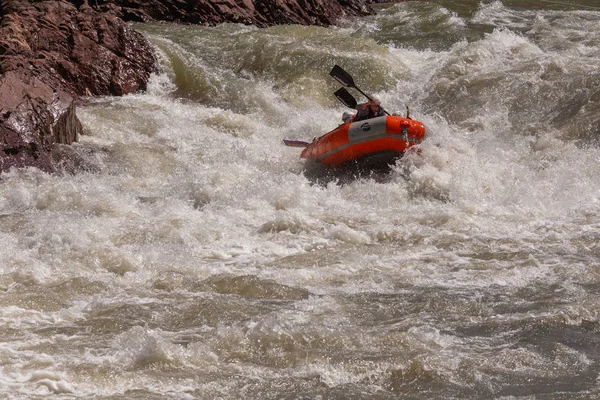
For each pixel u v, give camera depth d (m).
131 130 41.12
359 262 23.64
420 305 20.11
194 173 34.84
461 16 64.62
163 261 23.53
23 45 45.78
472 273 22.52
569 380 16.30
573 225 27.22
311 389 15.99
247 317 19.45
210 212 29.33
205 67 50.97
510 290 21.16
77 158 35.78
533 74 43.97
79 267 22.89
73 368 16.62
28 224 27.12
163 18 61.12
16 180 32.44
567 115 39.50
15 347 17.72
